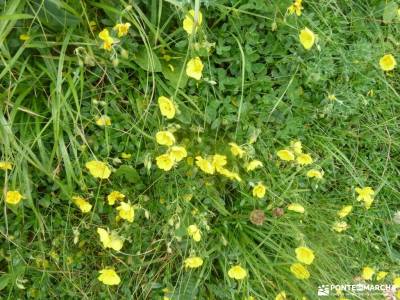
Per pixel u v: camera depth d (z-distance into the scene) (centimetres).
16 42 30
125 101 32
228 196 35
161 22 32
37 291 32
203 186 33
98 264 33
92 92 32
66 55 31
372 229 38
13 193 29
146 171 32
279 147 35
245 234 34
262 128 35
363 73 37
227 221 34
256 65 34
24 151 29
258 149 34
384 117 38
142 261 32
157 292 33
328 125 37
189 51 31
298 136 36
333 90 36
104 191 32
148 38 32
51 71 30
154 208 33
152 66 30
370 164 38
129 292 33
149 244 33
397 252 38
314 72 34
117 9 30
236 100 34
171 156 30
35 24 30
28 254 31
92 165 30
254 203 34
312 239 35
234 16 33
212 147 33
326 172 37
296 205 32
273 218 34
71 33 30
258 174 34
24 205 31
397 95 37
